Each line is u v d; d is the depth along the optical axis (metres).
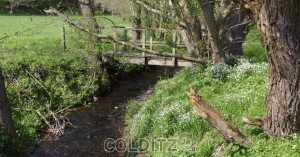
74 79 19.34
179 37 20.61
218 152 8.66
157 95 16.20
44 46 23.50
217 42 15.62
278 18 7.15
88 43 19.94
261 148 7.79
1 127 12.16
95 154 13.18
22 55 19.20
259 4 7.43
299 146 7.48
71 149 13.84
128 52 21.17
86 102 18.86
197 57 17.50
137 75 23.73
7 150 12.25
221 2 17.72
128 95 19.77
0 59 18.28
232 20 18.64
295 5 7.03
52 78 18.70
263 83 11.73
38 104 17.38
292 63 7.46
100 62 20.55
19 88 17.30
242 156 7.76
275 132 8.15
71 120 16.70
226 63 15.95
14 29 31.81
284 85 7.77
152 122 12.64
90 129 15.54
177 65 20.16
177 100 13.16
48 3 35.25
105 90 20.22
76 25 15.64
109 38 15.73
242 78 13.09
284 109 7.87
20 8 43.19
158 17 21.08
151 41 20.61
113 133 14.73
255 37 24.28
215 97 11.89
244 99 10.49
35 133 15.10
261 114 9.30
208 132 9.75
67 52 20.77
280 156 7.39
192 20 16.83
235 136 8.20
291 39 7.31
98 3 28.39
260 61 16.64
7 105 12.28
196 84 13.81
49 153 13.65
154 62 20.52
